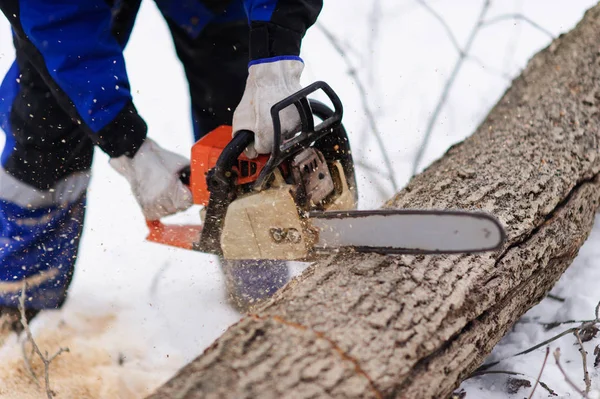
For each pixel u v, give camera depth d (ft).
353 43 21.40
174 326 12.14
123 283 13.46
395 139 16.88
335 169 9.41
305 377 6.50
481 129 13.34
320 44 21.47
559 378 8.77
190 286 13.23
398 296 7.60
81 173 12.21
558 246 9.84
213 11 11.85
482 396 8.79
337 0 23.86
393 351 6.94
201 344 11.66
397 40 21.50
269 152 8.92
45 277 12.30
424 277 8.00
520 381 8.75
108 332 12.07
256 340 6.97
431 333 7.38
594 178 11.57
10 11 10.08
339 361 6.68
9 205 11.76
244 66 12.46
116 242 14.61
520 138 11.89
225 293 12.76
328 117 9.75
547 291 10.27
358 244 8.37
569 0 23.21
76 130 11.73
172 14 12.12
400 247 8.01
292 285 8.46
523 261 9.06
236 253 9.30
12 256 11.96
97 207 15.56
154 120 18.49
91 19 10.19
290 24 9.26
